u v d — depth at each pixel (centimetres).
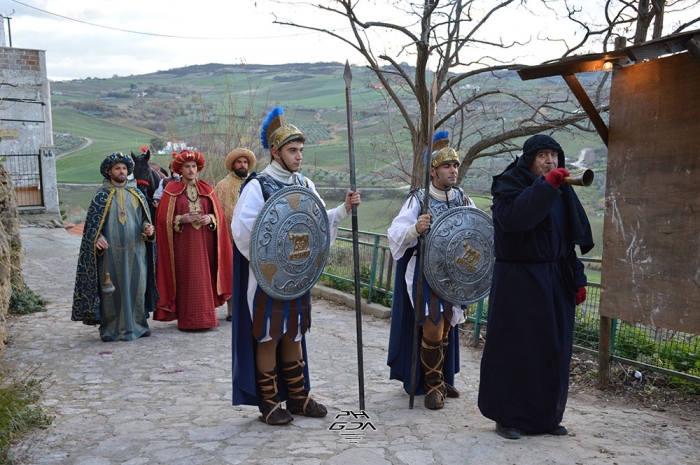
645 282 478
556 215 414
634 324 535
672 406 496
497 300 416
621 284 495
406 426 433
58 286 1016
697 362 529
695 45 369
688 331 453
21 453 376
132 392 530
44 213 1788
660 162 462
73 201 3550
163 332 752
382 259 880
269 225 414
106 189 700
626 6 873
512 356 407
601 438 407
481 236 500
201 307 752
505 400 408
